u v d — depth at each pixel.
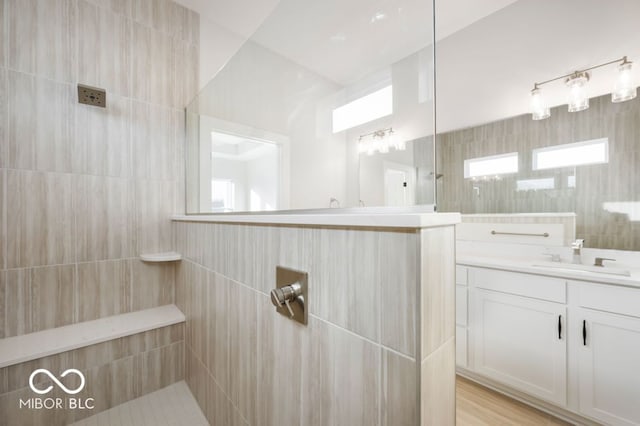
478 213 2.16
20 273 1.27
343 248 0.56
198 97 1.64
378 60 0.71
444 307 0.51
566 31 1.34
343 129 0.81
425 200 0.58
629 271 1.39
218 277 1.12
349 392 0.55
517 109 1.92
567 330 1.33
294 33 0.98
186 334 1.52
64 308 1.38
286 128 1.02
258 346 0.85
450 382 0.53
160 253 1.66
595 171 1.62
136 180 1.59
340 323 0.57
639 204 1.47
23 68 1.26
